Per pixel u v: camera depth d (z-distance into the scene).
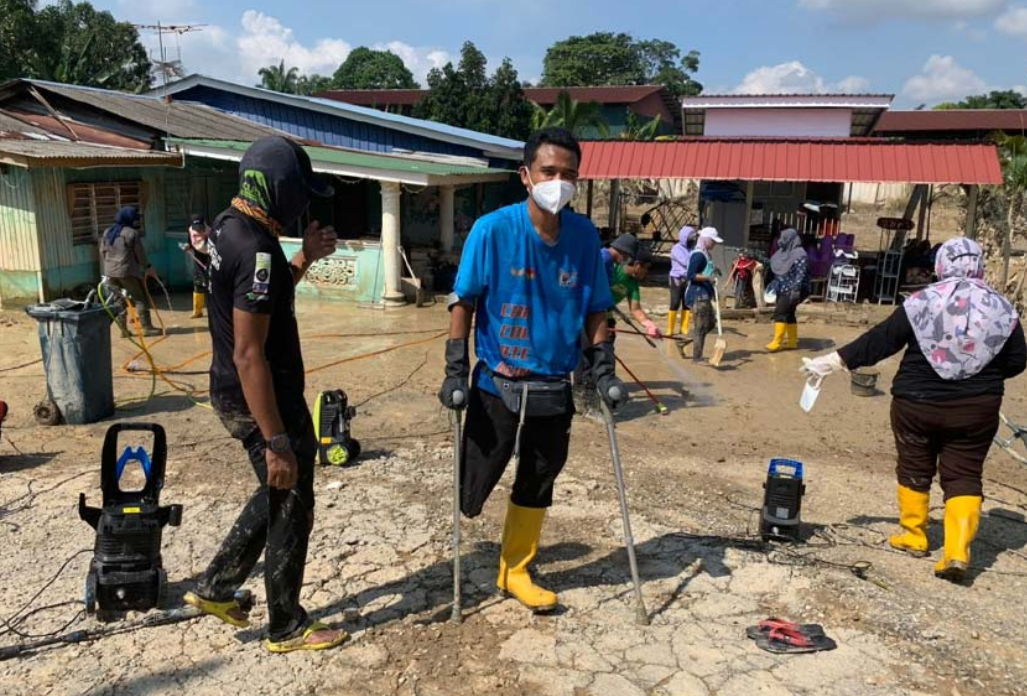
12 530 4.62
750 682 3.36
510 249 3.53
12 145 11.70
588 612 3.87
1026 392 8.80
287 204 3.09
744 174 13.63
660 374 9.30
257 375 3.01
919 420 4.30
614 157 14.37
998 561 4.55
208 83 18.30
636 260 6.99
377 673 3.36
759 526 4.82
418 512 4.98
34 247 11.86
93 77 37.62
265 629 3.65
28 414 7.04
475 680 3.33
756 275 13.32
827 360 4.50
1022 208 17.45
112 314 7.01
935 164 13.08
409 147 17.41
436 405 7.67
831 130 19.02
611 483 5.62
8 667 3.32
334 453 5.79
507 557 3.95
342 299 13.73
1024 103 59.28
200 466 5.75
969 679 3.41
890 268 14.52
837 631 3.76
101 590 3.62
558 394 3.63
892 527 4.99
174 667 3.35
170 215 14.56
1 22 33.78
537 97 45.62
